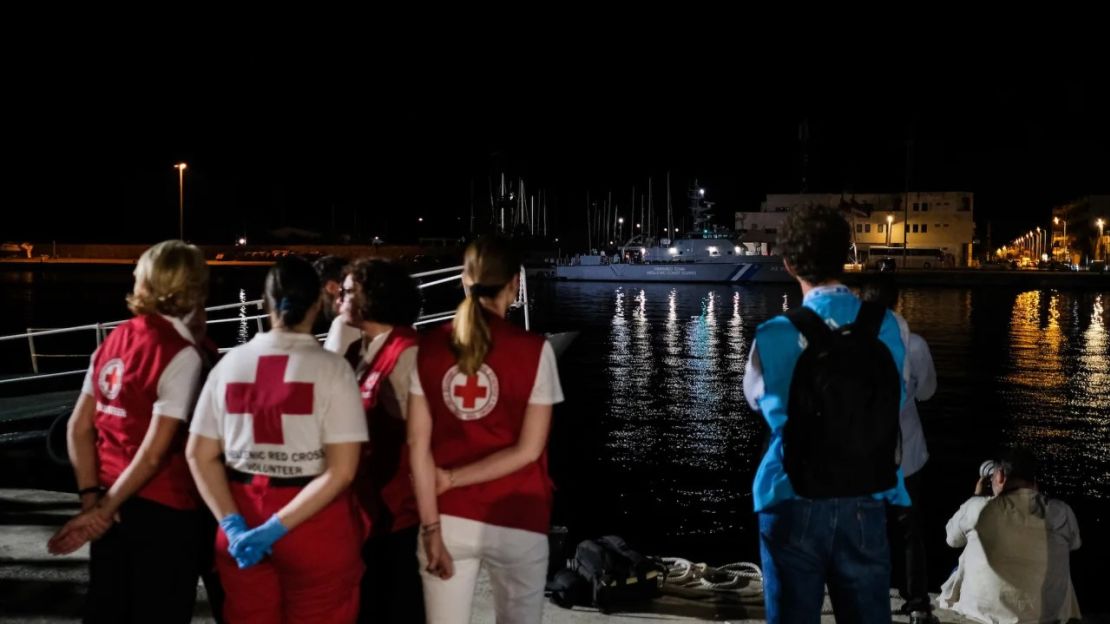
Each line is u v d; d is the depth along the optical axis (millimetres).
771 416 2697
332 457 2723
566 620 4340
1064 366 29625
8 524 5496
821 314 2689
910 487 4219
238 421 2730
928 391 4109
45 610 4188
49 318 44719
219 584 3465
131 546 3000
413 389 2805
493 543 2791
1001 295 63250
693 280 74750
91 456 3049
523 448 2746
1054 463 15672
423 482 2746
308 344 2797
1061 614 4371
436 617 2889
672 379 26203
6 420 10234
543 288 71688
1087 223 110000
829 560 2709
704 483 13750
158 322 2963
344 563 2818
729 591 4719
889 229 88875
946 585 4852
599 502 12617
